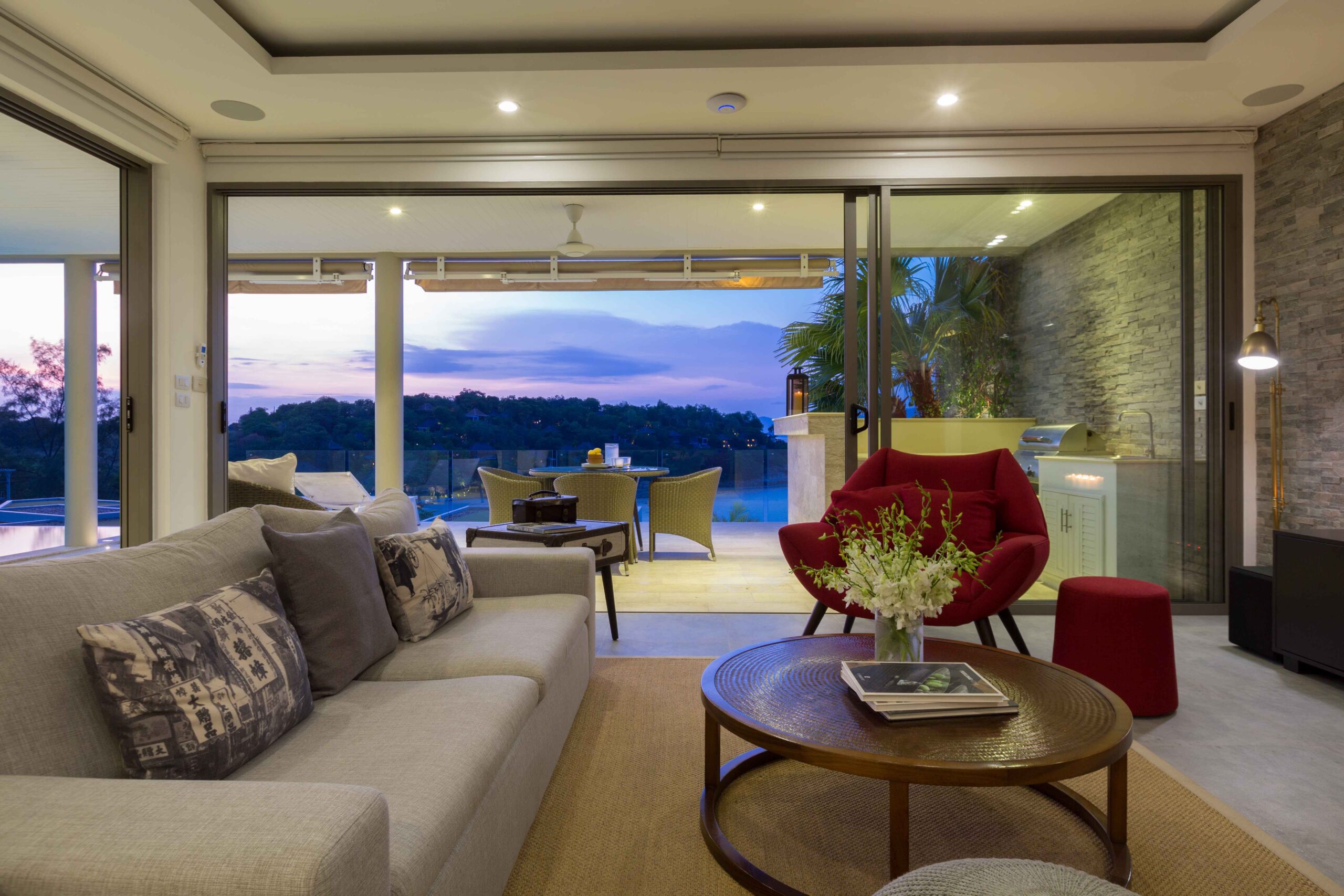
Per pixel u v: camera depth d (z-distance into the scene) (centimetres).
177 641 124
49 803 88
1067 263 401
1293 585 295
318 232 586
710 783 186
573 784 205
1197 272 399
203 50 302
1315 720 249
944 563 189
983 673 189
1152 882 159
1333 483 341
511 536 333
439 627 221
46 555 473
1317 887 157
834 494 336
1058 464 401
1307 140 354
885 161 392
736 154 391
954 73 323
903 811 140
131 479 367
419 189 398
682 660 319
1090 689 178
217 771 121
